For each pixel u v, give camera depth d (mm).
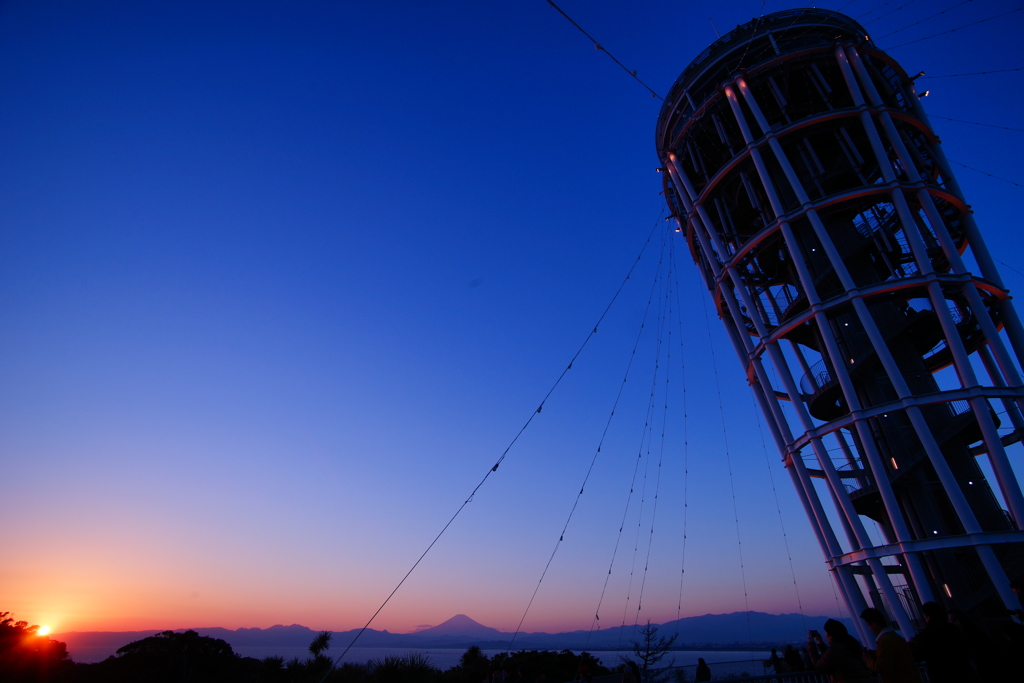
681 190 32531
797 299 27469
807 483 24906
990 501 22078
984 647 8500
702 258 34688
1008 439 24062
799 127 27344
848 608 22562
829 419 28438
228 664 63125
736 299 30422
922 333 26000
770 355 25859
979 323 22531
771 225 26484
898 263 27500
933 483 22719
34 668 59219
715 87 30859
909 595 22609
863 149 28688
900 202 24453
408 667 37031
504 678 18922
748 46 29594
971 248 25812
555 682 18219
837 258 24297
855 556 21938
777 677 13156
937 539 19594
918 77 29625
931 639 8500
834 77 29500
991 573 18625
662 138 34000
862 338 25172
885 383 24656
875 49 29000
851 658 7520
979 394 20938
